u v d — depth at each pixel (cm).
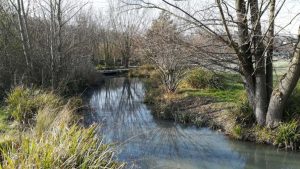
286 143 888
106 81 2520
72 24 1995
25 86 1271
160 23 1166
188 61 1058
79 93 1800
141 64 3005
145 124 1200
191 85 1603
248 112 1016
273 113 935
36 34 1554
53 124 714
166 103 1385
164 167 786
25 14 1381
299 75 885
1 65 1388
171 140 1004
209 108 1241
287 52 903
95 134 709
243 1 913
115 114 1368
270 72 984
